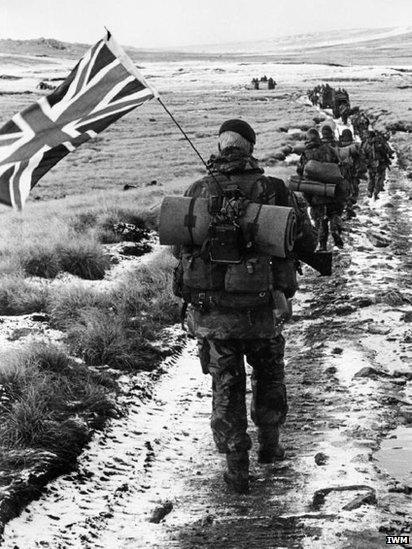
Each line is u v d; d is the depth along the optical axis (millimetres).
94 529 3867
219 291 4305
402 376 6285
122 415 5406
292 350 7297
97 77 4422
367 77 127250
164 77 143750
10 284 8523
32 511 3957
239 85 116625
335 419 5379
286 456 4781
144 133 57812
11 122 4395
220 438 4301
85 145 51500
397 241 13211
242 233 4207
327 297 9188
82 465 4555
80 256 10023
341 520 3820
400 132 43406
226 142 4484
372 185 19562
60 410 5172
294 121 57969
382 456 4648
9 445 4562
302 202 4637
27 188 4336
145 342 6973
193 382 6359
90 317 7195
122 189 27906
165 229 4371
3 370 5477
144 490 4375
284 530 3781
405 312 8375
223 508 4102
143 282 8984
